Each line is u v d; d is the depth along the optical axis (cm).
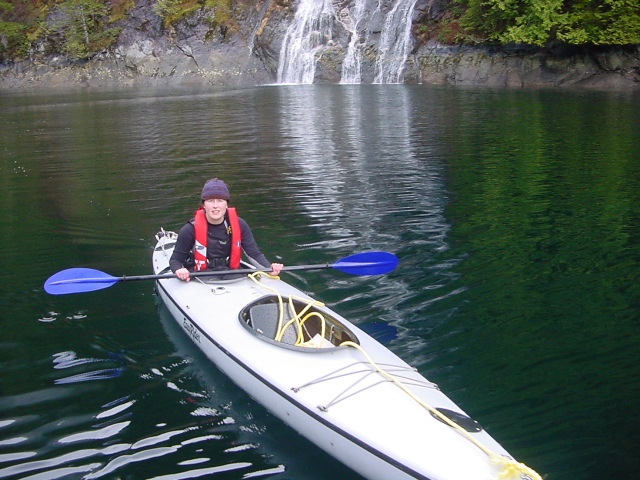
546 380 374
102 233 662
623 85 1931
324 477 302
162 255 565
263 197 795
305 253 591
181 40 2705
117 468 305
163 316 468
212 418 346
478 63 2161
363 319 456
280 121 1484
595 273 530
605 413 342
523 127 1300
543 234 634
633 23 1855
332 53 2433
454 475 277
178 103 1928
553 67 2038
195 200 786
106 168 997
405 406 320
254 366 360
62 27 2867
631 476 295
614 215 690
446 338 427
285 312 402
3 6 3055
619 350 406
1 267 570
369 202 764
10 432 332
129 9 2812
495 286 510
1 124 1579
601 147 1071
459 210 728
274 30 2562
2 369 396
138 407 356
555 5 1912
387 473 291
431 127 1338
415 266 555
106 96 2234
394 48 2334
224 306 427
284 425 341
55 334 442
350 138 1227
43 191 852
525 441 321
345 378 342
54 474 300
